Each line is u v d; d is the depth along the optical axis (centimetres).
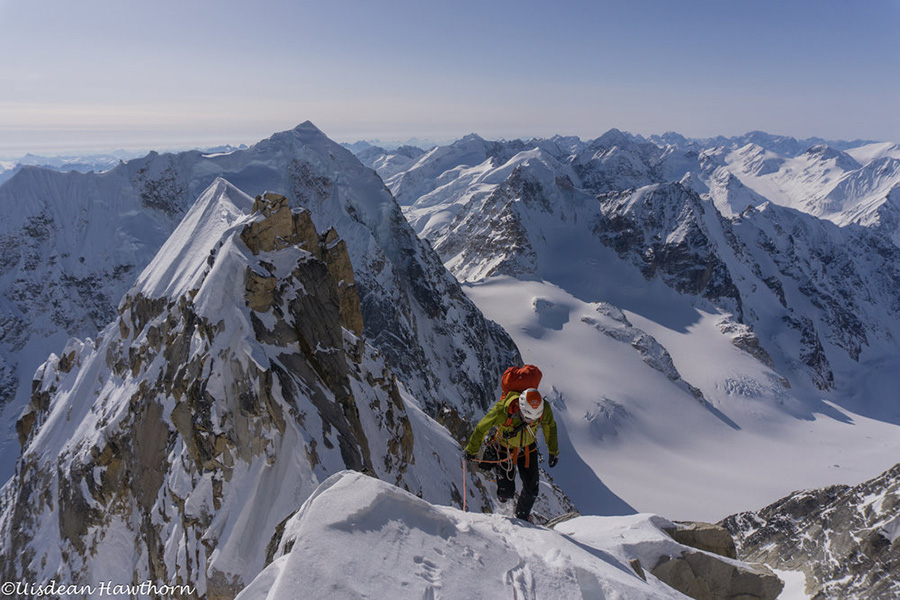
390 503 490
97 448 1802
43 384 3030
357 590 384
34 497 2150
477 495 2133
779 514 5894
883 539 4212
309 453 1252
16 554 1967
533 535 570
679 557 823
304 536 419
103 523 1691
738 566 839
